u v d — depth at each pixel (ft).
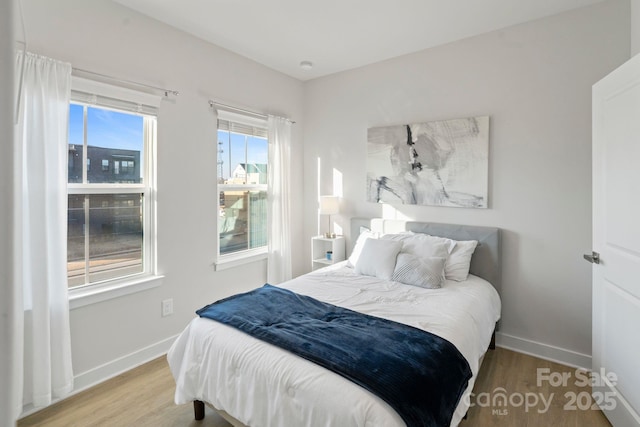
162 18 8.57
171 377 7.91
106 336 7.85
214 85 10.08
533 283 8.88
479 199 9.47
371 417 3.91
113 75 7.75
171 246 9.16
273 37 9.65
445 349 5.11
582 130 8.10
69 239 7.48
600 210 6.61
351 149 12.22
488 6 8.02
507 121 9.08
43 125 6.46
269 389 4.73
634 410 5.60
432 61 10.29
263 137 11.88
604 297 6.51
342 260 12.34
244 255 11.41
